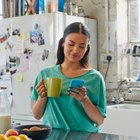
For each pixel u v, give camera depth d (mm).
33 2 3182
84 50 1653
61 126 1635
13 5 3326
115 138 1420
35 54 3061
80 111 1613
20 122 3166
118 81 3408
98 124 1656
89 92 1648
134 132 2768
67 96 1620
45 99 1640
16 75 3203
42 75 1752
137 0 3539
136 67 3516
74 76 1679
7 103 1521
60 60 1778
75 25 1645
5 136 1202
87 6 3582
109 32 3461
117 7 3422
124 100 3367
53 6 3084
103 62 3498
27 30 3109
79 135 1478
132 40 3555
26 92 3135
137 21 3543
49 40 2971
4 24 3287
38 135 1336
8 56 3262
